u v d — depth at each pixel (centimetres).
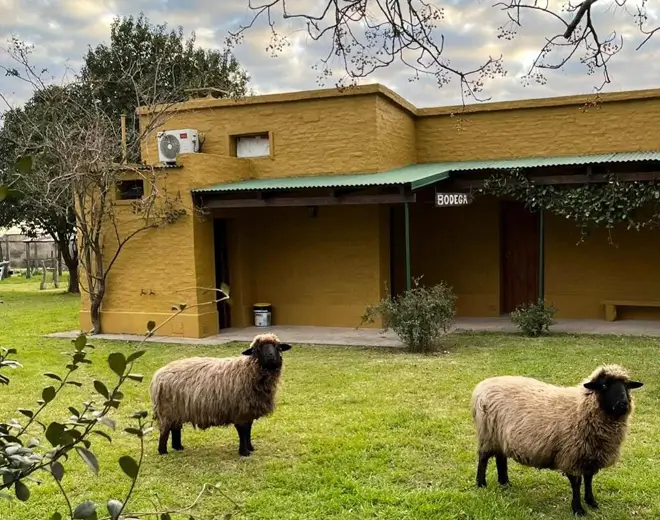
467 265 1514
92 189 1344
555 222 1447
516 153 1487
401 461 585
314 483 536
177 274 1314
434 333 1118
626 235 1388
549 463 468
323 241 1409
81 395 844
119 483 549
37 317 1716
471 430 669
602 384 443
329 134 1402
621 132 1402
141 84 1683
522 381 513
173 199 1304
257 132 1462
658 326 1296
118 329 1373
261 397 598
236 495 519
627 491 507
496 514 468
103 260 1385
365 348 1155
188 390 602
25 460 183
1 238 3716
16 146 1780
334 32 480
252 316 1470
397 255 1534
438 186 1312
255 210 1467
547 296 1462
